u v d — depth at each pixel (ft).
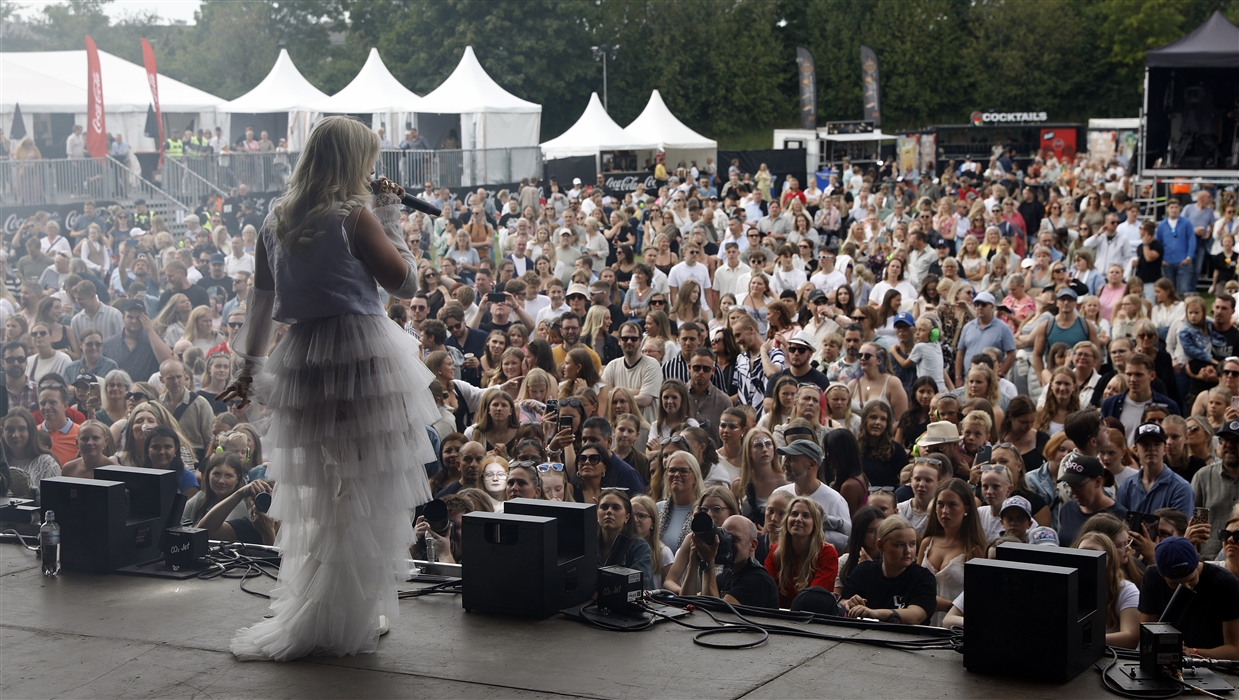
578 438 22.38
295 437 10.78
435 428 22.27
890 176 111.75
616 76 184.34
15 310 35.12
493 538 12.39
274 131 112.37
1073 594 10.36
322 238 10.47
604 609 12.30
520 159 99.04
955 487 17.17
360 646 11.13
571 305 36.24
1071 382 25.57
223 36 200.23
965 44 188.44
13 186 70.69
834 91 189.57
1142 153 81.41
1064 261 46.93
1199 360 31.83
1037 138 134.41
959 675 10.57
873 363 27.12
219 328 32.09
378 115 102.89
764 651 11.26
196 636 11.68
